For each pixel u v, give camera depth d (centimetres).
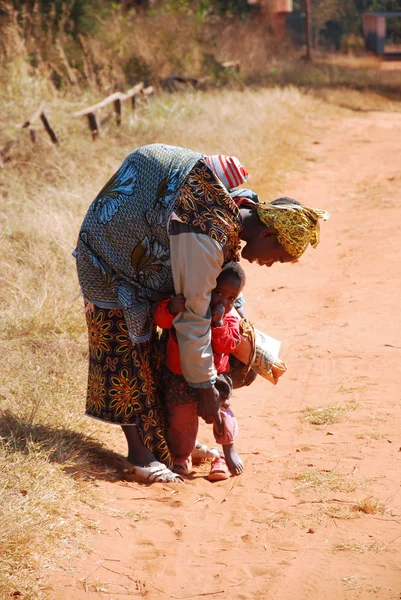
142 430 915
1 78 2784
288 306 1628
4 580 665
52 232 1747
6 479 809
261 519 816
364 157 3359
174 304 834
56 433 955
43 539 730
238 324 915
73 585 678
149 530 788
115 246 848
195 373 858
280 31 8962
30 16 3631
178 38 4969
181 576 705
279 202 847
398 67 9744
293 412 1123
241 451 1007
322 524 798
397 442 993
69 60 3731
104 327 891
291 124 3906
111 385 907
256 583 693
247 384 981
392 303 1586
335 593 673
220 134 3105
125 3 5462
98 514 803
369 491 865
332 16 13500
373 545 748
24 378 1122
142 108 3503
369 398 1146
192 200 809
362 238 2133
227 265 857
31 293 1468
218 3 7075
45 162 2319
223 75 4966
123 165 862
